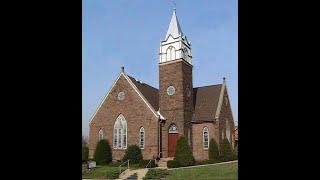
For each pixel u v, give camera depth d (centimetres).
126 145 3634
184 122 3709
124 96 3731
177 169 2858
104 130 3769
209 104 3962
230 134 4103
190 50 4038
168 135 3722
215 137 3753
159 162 3400
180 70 3784
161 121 3669
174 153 3459
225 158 3475
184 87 3816
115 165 3353
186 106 3791
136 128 3616
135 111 3653
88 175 2738
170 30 3953
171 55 3872
